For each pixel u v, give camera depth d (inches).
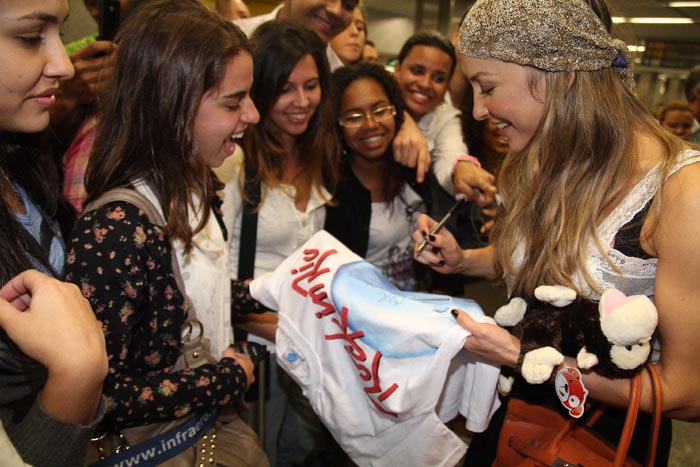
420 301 42.8
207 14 40.2
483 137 81.6
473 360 42.0
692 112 113.9
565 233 38.0
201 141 40.9
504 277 47.7
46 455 23.7
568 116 37.2
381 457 43.4
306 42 59.7
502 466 42.3
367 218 66.6
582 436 38.8
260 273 62.0
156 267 37.1
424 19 126.1
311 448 70.5
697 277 32.3
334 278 44.9
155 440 38.4
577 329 35.3
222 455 42.9
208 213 40.4
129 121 38.5
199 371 39.4
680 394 34.0
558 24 34.9
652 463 34.7
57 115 58.6
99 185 38.5
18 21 27.1
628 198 35.9
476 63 38.4
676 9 93.8
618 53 37.1
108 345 35.1
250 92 59.8
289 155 63.1
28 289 25.2
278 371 66.1
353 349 41.9
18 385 27.1
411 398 39.3
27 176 37.3
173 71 37.8
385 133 65.8
